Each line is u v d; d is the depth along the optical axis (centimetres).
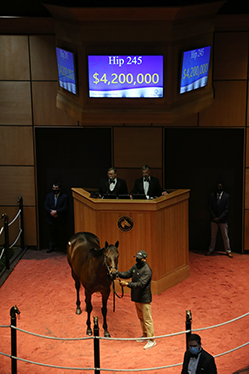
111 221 916
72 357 716
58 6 910
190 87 950
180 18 876
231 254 1113
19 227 1155
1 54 1091
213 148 1113
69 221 1173
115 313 858
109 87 911
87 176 1148
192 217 1148
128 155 1120
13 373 661
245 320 826
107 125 1109
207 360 525
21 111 1115
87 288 771
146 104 923
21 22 1066
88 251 795
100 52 891
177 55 899
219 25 1042
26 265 1072
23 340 766
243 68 1059
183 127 1095
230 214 1130
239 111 1077
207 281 981
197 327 806
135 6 843
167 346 747
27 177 1142
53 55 1086
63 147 1141
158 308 873
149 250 917
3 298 915
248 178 1098
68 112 1013
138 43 882
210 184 1130
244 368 647
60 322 826
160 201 899
